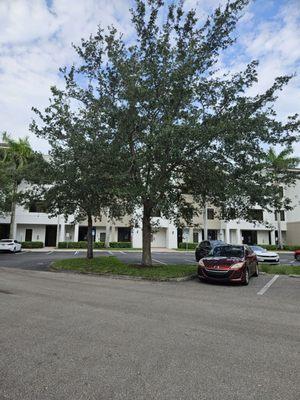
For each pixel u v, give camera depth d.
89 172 14.66
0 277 13.27
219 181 13.91
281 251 40.38
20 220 39.25
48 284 11.53
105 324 6.27
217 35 13.80
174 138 12.08
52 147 17.66
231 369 4.27
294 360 4.62
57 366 4.23
